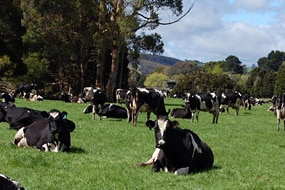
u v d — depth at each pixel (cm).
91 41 6006
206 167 1318
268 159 1573
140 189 1054
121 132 2214
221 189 1077
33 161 1300
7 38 5700
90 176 1160
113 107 3184
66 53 6075
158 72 18212
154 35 6384
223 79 11538
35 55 6122
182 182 1132
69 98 5384
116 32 5888
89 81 6912
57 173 1180
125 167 1290
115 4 5997
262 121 3669
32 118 2052
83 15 6166
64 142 1523
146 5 5850
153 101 2755
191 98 3212
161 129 1212
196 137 1298
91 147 1670
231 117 4025
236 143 1998
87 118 3042
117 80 7319
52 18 6044
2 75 5731
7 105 2131
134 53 6419
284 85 12338
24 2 5884
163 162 1253
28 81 6159
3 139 1748
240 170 1330
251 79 14738
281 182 1188
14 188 605
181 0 6016
